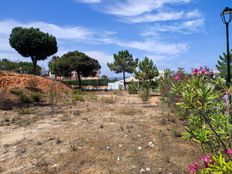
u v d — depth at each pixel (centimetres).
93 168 573
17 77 2388
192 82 325
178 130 820
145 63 1891
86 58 5138
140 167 568
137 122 979
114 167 574
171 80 1159
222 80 411
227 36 756
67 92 2400
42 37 4297
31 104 1584
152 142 721
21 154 686
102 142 730
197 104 308
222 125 353
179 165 570
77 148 694
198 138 348
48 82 2578
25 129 938
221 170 257
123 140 744
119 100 1919
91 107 1466
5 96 1742
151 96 2178
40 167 596
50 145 732
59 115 1195
